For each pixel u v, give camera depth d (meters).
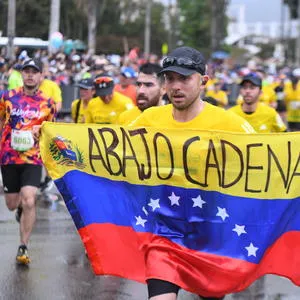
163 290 4.91
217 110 5.51
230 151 5.40
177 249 5.16
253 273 5.38
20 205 9.04
